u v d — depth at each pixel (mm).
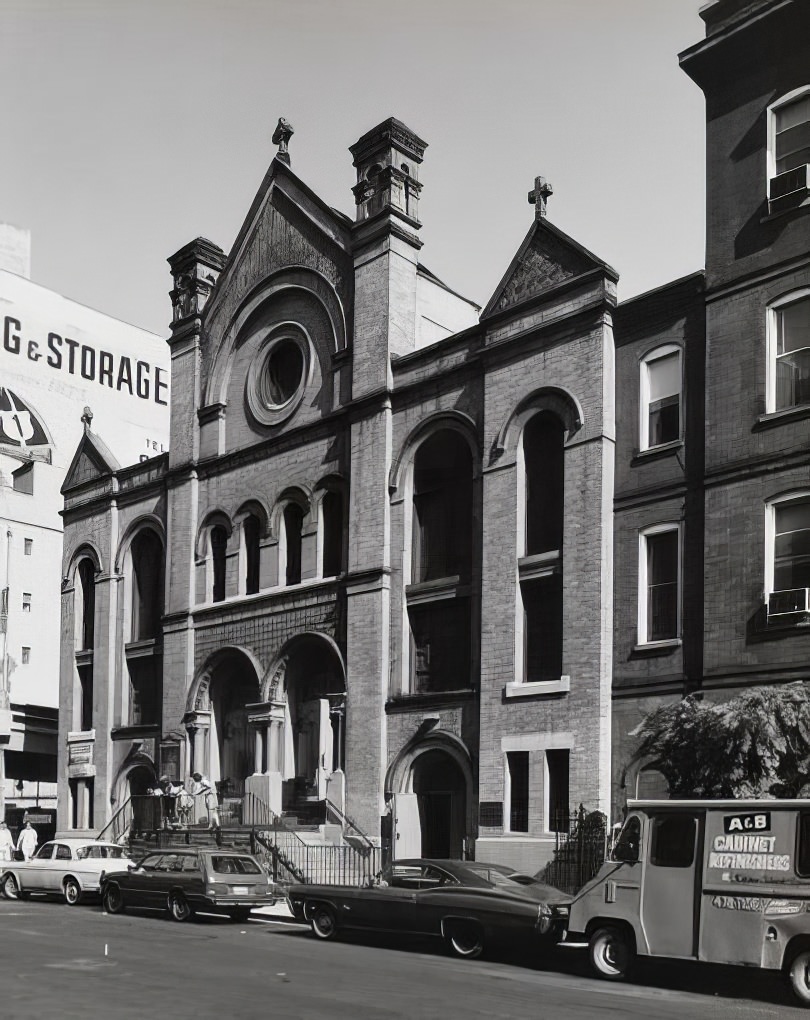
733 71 25172
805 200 23250
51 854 28141
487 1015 12391
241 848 29906
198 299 39969
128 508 42125
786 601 22062
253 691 36031
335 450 33656
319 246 35375
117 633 41594
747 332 23906
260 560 35656
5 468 71938
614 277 26797
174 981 14352
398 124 33281
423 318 34531
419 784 30094
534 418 28062
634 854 16422
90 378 78812
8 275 74625
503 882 18766
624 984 15867
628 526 25609
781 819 15000
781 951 14570
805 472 22453
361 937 20266
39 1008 12227
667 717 20469
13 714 55219
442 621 30078
